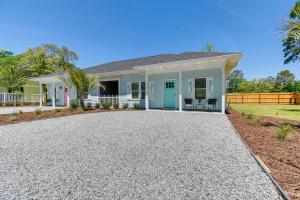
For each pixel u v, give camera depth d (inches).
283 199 91.7
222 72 463.2
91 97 756.6
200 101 549.3
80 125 316.2
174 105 591.8
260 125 298.0
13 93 945.5
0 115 462.6
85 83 588.4
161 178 118.0
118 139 220.2
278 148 174.7
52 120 377.7
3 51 1720.0
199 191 101.6
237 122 329.7
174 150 176.1
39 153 172.6
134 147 187.3
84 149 182.9
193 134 241.0
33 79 909.2
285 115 468.8
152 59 738.8
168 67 537.6
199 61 451.8
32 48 1381.6
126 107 637.9
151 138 223.0
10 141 219.3
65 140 219.5
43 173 128.0
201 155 161.2
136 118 387.2
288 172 120.2
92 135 242.7
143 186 108.0
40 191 103.9
